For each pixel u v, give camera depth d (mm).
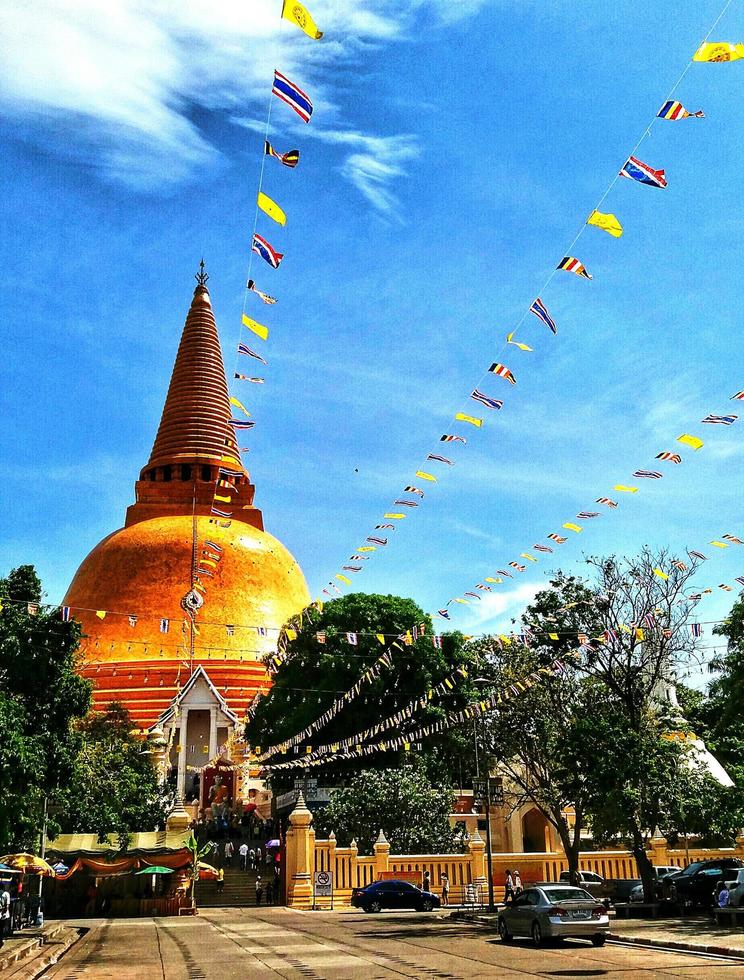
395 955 24000
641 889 38500
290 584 86375
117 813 50656
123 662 75375
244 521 91812
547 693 39938
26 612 34562
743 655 31875
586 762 34562
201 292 101375
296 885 45906
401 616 61062
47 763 33562
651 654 37281
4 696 30766
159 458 92875
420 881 46469
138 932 34375
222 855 56156
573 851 37906
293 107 17578
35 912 37562
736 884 30344
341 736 57594
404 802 49875
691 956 22359
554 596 38875
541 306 22078
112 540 85000
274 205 18969
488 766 45312
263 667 76188
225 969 21906
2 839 30406
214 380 96938
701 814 34344
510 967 20938
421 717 57281
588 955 23156
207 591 79812
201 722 71938
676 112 16969
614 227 19281
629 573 37750
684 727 38875
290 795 57000
